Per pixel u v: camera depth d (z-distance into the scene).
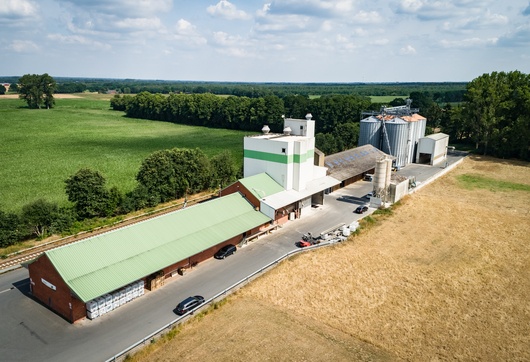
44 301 39.28
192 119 196.62
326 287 43.06
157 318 37.25
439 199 75.19
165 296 41.06
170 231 47.44
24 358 31.55
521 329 36.53
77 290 35.16
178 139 147.38
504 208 70.56
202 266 47.84
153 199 68.12
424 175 92.81
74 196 59.06
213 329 35.38
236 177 83.38
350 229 58.31
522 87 111.00
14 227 51.62
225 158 82.25
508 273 47.22
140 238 44.50
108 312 38.06
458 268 48.09
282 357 31.78
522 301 41.25
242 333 34.78
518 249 53.78
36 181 81.62
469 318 38.06
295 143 63.34
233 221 53.88
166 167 70.75
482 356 32.78
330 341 34.00
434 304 40.31
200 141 143.25
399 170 97.69
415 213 67.25
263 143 65.38
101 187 60.56
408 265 48.59
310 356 32.00
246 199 59.94
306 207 66.56
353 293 42.00
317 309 38.88
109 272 38.59
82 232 56.25
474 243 55.56
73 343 33.50
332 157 86.31
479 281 45.22
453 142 137.12
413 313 38.66
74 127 176.25
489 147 118.88
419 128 105.62
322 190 69.62
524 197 77.56
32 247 51.16
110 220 60.41
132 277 38.88
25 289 42.16
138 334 34.84
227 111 177.75
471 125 117.81
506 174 96.25
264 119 167.88
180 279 44.62
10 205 66.25
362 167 86.19
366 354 32.50
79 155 111.50
